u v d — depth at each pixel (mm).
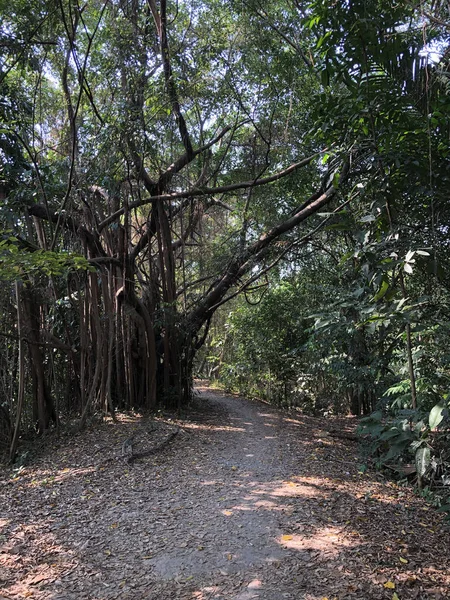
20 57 7508
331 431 9594
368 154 4891
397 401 5184
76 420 9625
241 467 6547
